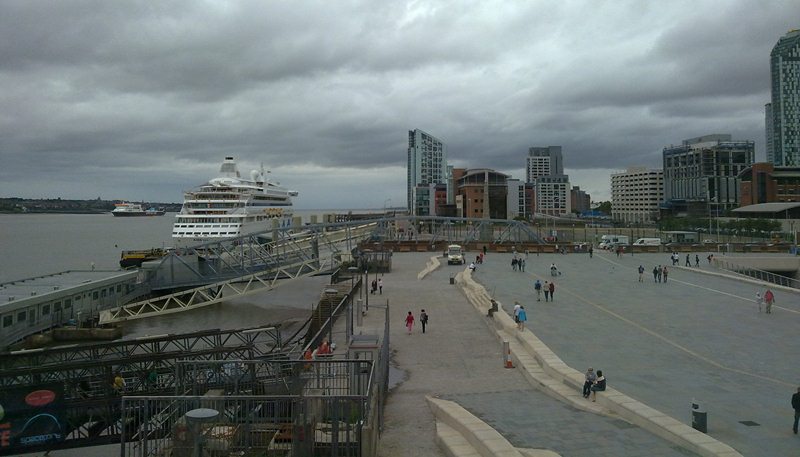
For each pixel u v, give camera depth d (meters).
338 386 23.58
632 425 19.61
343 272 78.25
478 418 20.42
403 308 50.81
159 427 17.92
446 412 21.28
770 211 162.38
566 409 22.16
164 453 16.31
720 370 27.45
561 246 105.25
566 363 28.91
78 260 147.00
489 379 28.86
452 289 61.81
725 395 23.06
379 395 20.45
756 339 34.41
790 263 81.25
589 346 32.72
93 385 27.64
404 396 25.83
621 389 24.14
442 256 97.88
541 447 17.58
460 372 30.42
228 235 128.88
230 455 15.94
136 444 18.44
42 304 53.91
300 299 79.69
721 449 16.09
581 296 51.78
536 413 21.58
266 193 152.25
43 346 52.34
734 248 101.31
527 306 46.47
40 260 146.88
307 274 76.44
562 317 41.69
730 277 63.62
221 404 18.00
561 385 25.41
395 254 107.12
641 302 48.38
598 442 17.89
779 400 22.25
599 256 94.38
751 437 18.09
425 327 41.97
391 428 21.12
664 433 18.08
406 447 19.14
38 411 23.69
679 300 49.47
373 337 27.55
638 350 31.72
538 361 29.89
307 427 16.59
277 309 72.25
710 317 41.62
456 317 46.16
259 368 27.05
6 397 23.28
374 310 50.28
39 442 23.52
